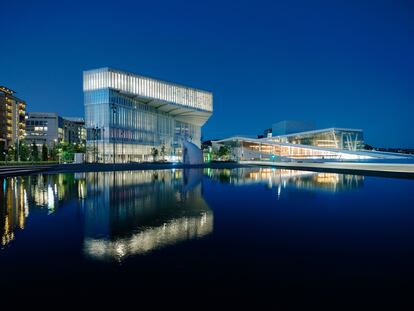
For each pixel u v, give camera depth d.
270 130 156.12
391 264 7.19
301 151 94.50
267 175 39.72
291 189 23.97
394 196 20.06
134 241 9.16
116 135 85.06
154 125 105.00
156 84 99.62
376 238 9.57
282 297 5.53
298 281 6.22
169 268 6.93
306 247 8.55
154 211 14.16
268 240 9.29
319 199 18.58
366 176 38.38
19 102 105.38
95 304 5.29
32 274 6.61
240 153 109.88
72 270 6.83
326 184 28.00
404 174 36.28
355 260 7.48
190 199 18.14
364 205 16.27
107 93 82.94
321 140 96.81
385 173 39.16
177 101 107.69
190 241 9.18
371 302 5.32
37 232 10.30
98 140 83.31
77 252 8.11
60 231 10.43
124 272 6.70
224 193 21.16
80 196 19.25
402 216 13.29
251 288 5.90
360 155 74.62
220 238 9.50
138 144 94.94
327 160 70.50
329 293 5.68
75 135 143.12
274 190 23.17
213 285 6.03
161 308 5.15
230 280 6.27
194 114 119.50
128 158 89.81
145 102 98.19
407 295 5.58
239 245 8.73
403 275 6.52
